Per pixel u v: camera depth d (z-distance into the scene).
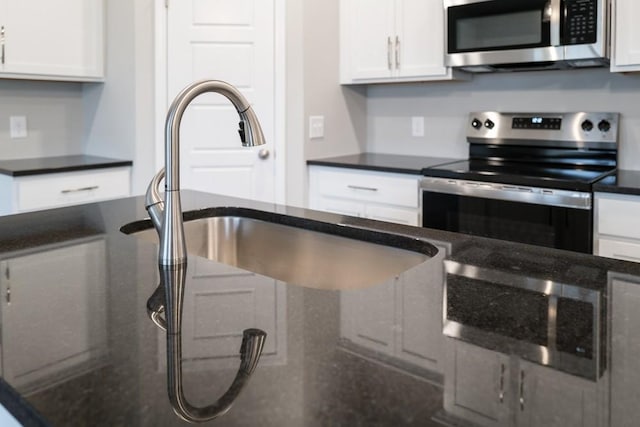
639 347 0.76
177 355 0.74
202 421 0.58
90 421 0.58
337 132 3.57
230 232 1.85
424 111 3.54
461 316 0.88
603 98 2.90
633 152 2.83
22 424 0.63
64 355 0.75
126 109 3.26
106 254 1.25
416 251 1.40
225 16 3.26
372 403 0.62
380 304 0.94
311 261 1.66
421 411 0.60
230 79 3.30
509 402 0.62
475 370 0.70
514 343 0.78
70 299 0.97
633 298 0.96
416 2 3.12
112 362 0.72
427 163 3.17
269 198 3.39
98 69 3.33
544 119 3.02
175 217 1.17
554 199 2.44
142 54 3.19
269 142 3.36
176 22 3.23
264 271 1.78
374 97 3.75
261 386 0.66
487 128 3.21
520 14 2.71
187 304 0.94
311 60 3.32
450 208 2.79
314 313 0.90
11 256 1.23
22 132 3.34
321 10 3.35
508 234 2.61
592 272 1.11
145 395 0.64
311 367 0.71
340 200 3.28
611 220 2.33
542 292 0.99
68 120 3.53
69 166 3.00
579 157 2.95
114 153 3.39
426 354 0.74
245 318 0.88
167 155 1.15
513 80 3.17
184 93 1.13
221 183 3.35
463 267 1.15
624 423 0.57
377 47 3.31
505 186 2.59
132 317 0.88
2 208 2.93
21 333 0.82
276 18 3.28
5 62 2.94
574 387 0.65
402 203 3.02
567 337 0.80
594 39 2.52
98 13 3.29
